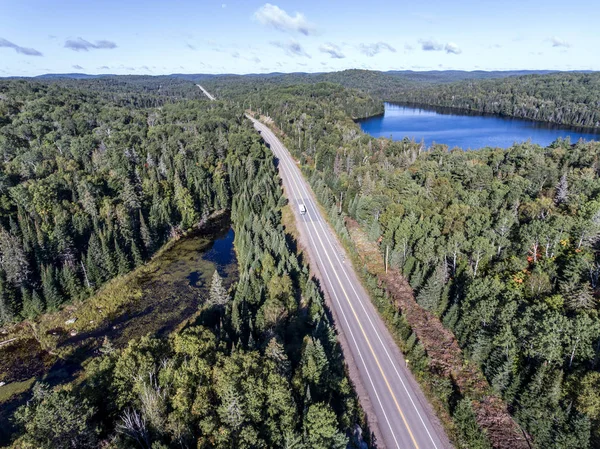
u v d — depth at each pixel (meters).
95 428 38.50
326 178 131.62
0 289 73.44
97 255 86.69
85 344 70.44
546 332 48.34
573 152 137.00
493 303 57.56
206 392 40.84
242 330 61.00
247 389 40.12
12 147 129.75
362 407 52.78
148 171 121.38
